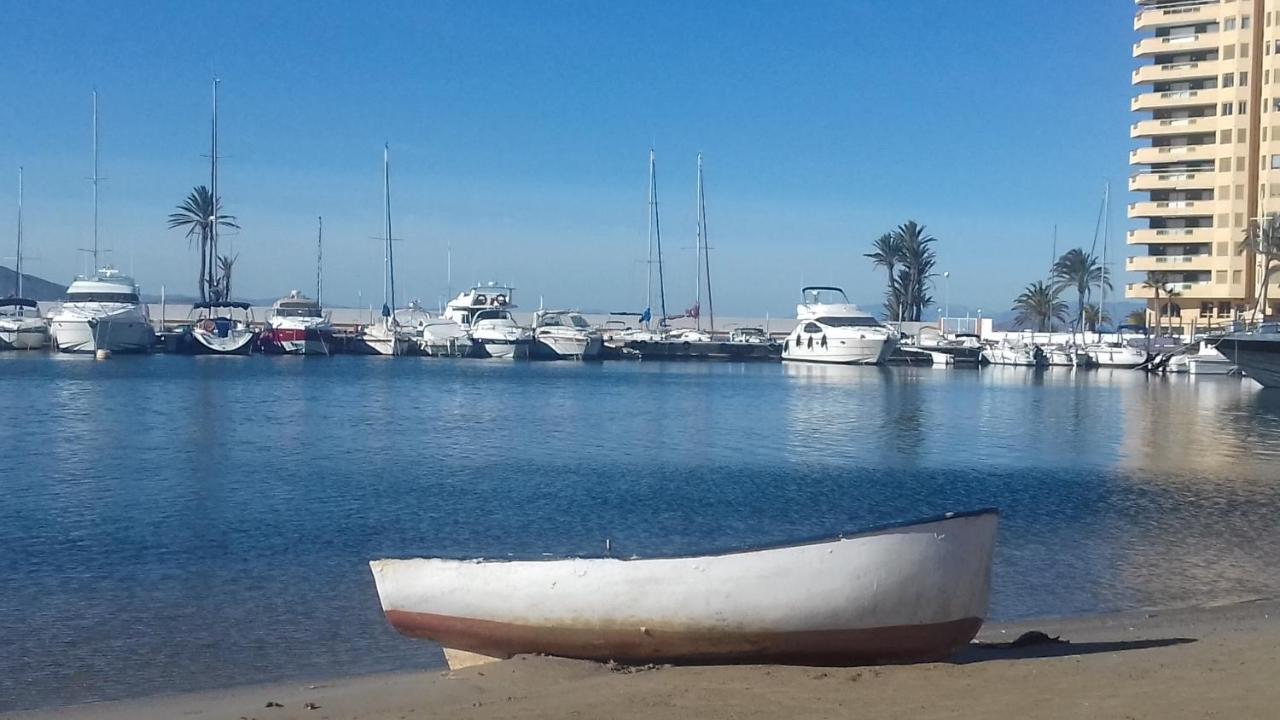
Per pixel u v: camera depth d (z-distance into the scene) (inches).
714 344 4480.8
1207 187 4158.5
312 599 645.9
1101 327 4928.6
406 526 885.8
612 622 466.6
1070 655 498.6
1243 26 4079.7
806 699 420.2
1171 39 4232.3
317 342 4126.5
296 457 1339.8
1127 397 2647.6
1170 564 756.0
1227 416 2085.4
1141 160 4271.7
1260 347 2760.8
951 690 431.5
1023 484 1162.0
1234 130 4094.5
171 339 4040.4
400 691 456.1
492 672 465.7
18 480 1126.4
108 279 3806.6
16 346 3900.1
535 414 1996.8
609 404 2249.0
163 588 671.1
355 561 751.7
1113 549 807.7
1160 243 4264.3
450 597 486.0
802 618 458.0
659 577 462.6
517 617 478.6
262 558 759.1
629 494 1071.0
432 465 1279.5
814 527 900.6
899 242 5580.7
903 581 461.4
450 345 4227.4
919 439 1642.5
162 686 489.4
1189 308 4286.4
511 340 4148.6
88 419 1776.6
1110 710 400.8
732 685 439.2
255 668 516.4
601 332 4500.5
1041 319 5930.1
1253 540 845.2
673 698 423.8
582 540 837.8
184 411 1942.7
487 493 1066.7
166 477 1156.5
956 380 3393.2
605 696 427.8
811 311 4284.0
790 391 2728.8
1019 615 614.9
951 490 1119.6
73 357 3651.6
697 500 1039.0
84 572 714.8
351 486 1105.4
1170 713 395.9
